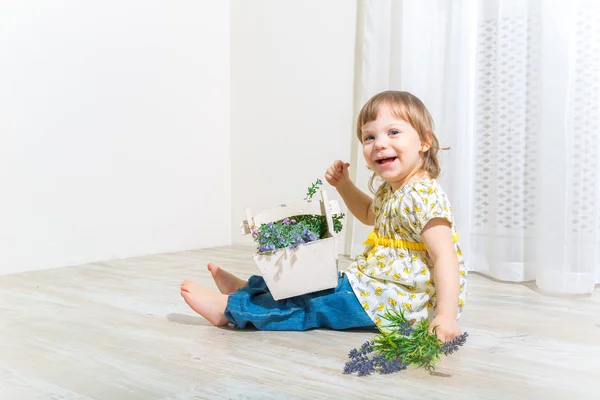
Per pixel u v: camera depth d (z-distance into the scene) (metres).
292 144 2.68
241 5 2.88
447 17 2.02
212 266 1.31
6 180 1.96
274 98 2.75
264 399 0.79
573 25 1.71
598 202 1.69
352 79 2.44
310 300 1.17
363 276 1.17
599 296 1.62
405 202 1.11
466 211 2.00
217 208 2.88
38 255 2.06
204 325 1.23
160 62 2.55
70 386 0.85
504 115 1.91
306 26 2.60
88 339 1.12
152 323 1.25
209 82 2.82
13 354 1.02
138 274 1.94
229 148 2.96
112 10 2.31
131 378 0.88
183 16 2.66
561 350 1.05
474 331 1.20
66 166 2.15
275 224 1.19
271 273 1.15
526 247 1.88
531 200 1.87
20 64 1.99
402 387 0.84
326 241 1.14
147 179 2.49
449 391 0.83
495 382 0.87
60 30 2.12
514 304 1.50
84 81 2.21
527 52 1.88
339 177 1.37
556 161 1.71
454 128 1.99
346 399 0.79
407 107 1.14
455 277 1.04
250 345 1.07
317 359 0.98
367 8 2.22
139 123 2.45
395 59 2.16
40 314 1.34
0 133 1.94
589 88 1.71
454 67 1.98
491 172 1.98
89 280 1.82
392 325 1.02
